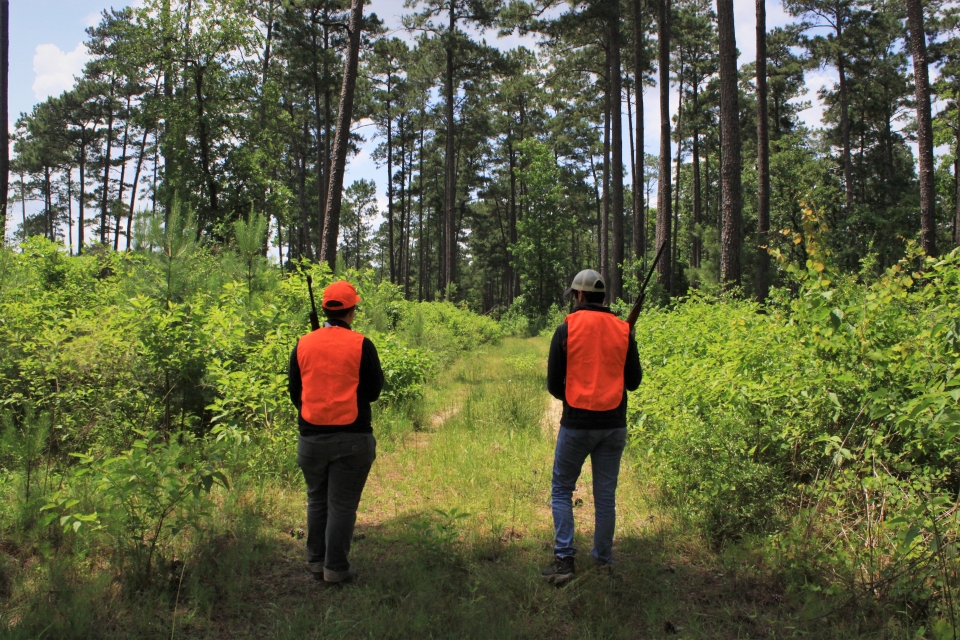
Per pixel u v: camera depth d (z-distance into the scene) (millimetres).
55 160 49125
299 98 33469
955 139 24766
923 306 4520
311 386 3553
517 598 3432
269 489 4980
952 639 2617
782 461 4465
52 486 4398
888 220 24562
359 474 3564
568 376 3723
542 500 4992
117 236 46938
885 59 32000
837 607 3096
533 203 38938
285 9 28000
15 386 5480
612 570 3715
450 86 33781
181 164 19141
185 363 5809
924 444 3756
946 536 3166
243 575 3549
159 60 19156
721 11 13000
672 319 8094
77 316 6703
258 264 7707
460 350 16938
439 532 4102
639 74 22859
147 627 3025
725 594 3439
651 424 5645
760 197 16219
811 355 4426
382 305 12414
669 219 19812
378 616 3137
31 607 3096
